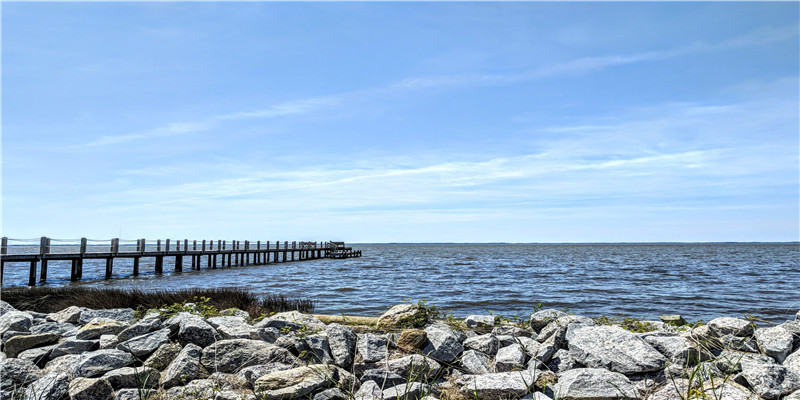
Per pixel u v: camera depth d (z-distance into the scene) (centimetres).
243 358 522
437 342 552
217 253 3609
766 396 416
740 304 1683
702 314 1445
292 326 618
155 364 522
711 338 547
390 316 707
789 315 1424
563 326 586
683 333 592
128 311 740
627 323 806
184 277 2866
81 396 444
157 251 3025
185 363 502
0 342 570
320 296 1833
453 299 1761
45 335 588
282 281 2598
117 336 580
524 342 584
